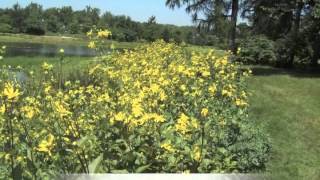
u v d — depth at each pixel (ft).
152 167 18.65
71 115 18.43
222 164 20.34
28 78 27.43
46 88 22.07
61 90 23.24
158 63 37.47
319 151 29.76
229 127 24.64
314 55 97.86
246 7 93.25
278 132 34.04
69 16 275.59
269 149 26.23
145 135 19.26
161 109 23.31
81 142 16.67
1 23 335.67
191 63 38.42
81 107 21.71
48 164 16.40
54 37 312.71
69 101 21.33
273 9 89.66
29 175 15.65
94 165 16.58
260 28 105.81
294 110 44.16
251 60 108.47
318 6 81.25
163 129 20.02
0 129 16.51
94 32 29.25
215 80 32.19
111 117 19.33
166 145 18.33
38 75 29.43
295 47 99.76
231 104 29.01
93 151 17.67
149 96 23.26
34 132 17.04
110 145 18.28
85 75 30.91
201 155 19.17
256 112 41.14
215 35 96.22
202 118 21.65
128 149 18.54
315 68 97.71
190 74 30.71
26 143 16.37
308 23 95.55
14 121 16.94
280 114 41.09
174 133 20.27
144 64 34.17
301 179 24.30
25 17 339.57
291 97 53.88
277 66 104.99
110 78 27.84
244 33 110.52
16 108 17.13
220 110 26.99
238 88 34.88
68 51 157.28
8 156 15.26
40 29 332.60
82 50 171.83
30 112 17.57
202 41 96.32
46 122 17.76
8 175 15.65
